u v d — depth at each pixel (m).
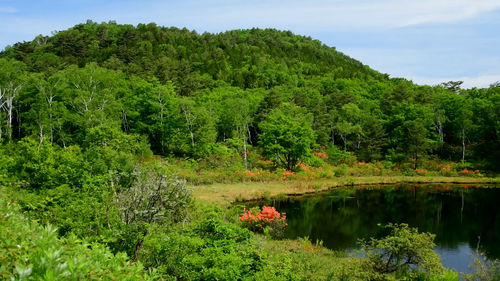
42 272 2.51
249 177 35.22
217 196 27.20
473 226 21.00
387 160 46.44
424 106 53.75
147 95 45.59
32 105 39.66
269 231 18.11
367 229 20.20
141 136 39.16
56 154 15.98
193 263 8.56
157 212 9.74
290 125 41.56
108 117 38.88
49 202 12.40
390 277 10.22
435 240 18.28
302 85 93.81
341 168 41.81
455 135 50.69
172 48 103.12
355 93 78.69
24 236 3.20
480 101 50.78
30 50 76.00
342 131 52.53
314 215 23.72
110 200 10.45
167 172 10.27
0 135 36.47
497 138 49.34
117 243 9.61
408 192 32.69
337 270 11.21
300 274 9.89
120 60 76.19
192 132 42.44
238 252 9.12
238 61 111.31
